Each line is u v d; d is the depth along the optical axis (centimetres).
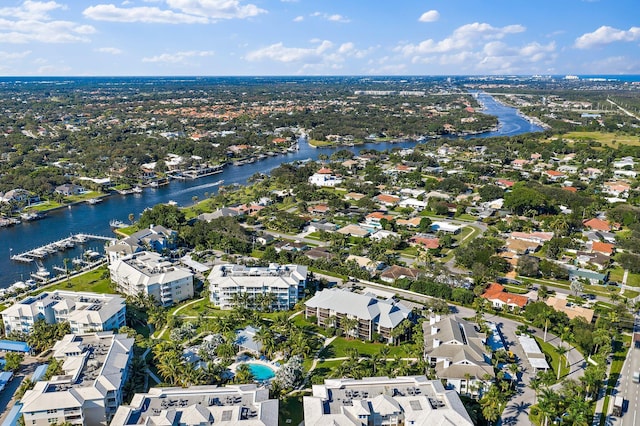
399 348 19850
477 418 15400
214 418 13875
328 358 19088
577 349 19662
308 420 13975
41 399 14562
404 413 14400
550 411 14375
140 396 14712
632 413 15688
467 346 17738
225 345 18475
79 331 19925
